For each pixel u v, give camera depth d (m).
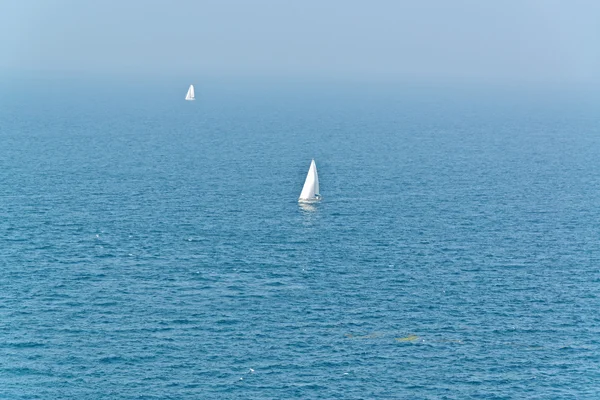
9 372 162.38
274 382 160.88
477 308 198.00
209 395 155.62
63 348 172.50
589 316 194.38
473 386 161.25
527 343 179.75
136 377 161.88
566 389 160.75
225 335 180.38
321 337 180.38
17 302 194.38
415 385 161.12
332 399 155.25
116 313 190.38
